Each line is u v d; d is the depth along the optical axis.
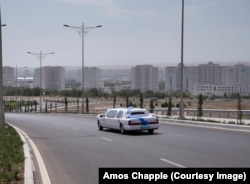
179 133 33.50
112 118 36.72
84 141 29.20
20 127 46.84
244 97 166.38
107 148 24.52
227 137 29.03
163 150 22.62
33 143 28.44
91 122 54.94
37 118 72.62
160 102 149.88
